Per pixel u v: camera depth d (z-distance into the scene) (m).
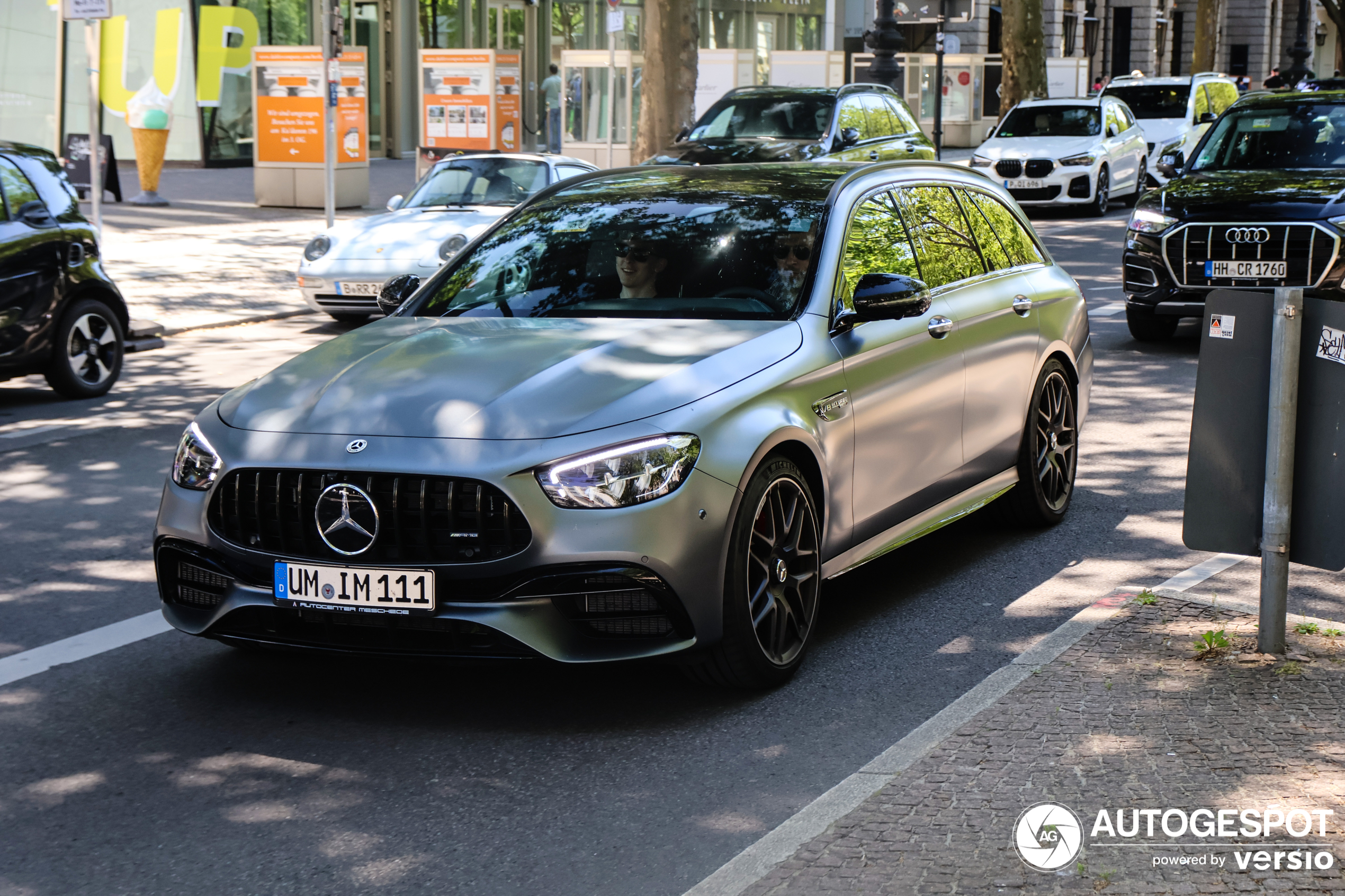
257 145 23.39
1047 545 6.58
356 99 23.42
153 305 14.30
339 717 4.61
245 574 4.48
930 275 6.00
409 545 4.30
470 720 4.57
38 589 6.08
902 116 20.11
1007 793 3.68
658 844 3.71
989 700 4.34
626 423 4.36
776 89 18.80
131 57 29.69
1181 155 12.55
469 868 3.60
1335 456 4.45
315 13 32.53
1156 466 8.09
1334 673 4.42
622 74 26.56
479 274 5.74
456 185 14.56
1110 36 65.00
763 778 4.10
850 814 3.61
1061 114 25.41
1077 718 4.13
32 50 29.48
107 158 23.08
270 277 16.36
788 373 4.86
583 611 4.31
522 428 4.34
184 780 4.15
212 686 4.91
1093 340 12.41
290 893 3.49
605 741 4.38
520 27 39.91
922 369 5.64
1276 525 4.53
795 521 4.84
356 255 12.99
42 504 7.50
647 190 5.97
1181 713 4.14
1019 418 6.53
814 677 4.90
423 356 4.87
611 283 5.43
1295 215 10.88
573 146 27.02
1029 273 6.90
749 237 5.49
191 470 4.63
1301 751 3.86
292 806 3.97
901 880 3.27
